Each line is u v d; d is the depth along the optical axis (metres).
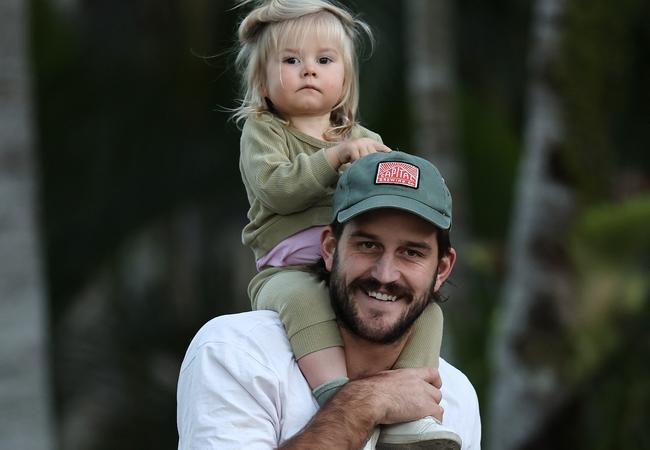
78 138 24.30
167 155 24.39
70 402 22.77
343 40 7.87
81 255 24.58
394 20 22.02
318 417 7.16
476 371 18.03
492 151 22.75
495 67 25.64
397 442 7.27
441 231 7.37
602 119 15.83
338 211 7.32
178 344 24.77
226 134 24.19
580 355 15.67
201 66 23.39
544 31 15.75
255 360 7.39
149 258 26.19
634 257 15.64
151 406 22.94
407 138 22.25
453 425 7.94
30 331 16.16
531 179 15.88
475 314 19.25
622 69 15.81
